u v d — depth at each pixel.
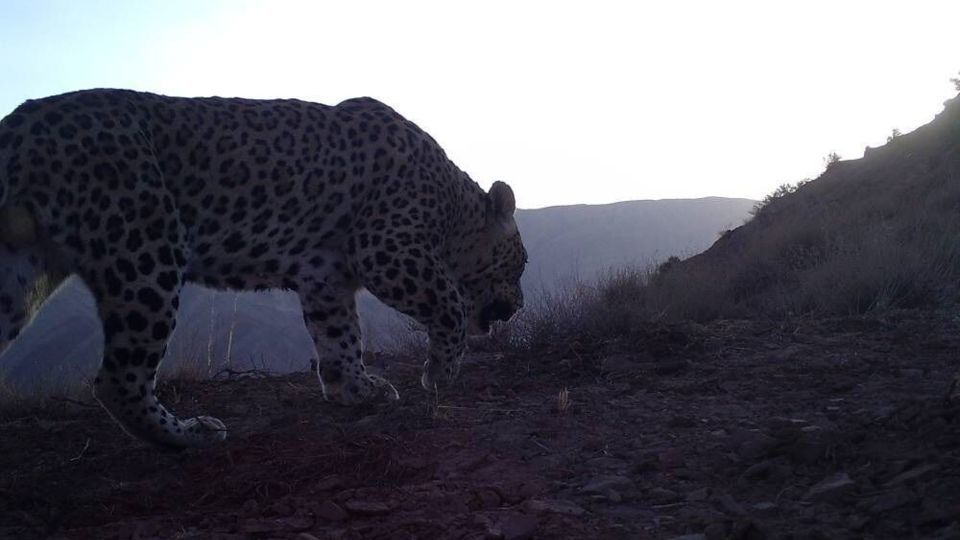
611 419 5.12
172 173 5.06
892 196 16.42
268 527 3.73
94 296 4.83
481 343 8.21
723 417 5.00
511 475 4.24
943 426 4.07
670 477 4.06
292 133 5.54
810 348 6.91
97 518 4.11
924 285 8.98
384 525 3.64
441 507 3.85
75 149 4.68
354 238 5.96
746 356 6.80
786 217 17.31
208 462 4.83
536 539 3.42
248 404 6.54
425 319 6.11
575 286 9.72
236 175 5.29
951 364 6.04
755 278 12.07
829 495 3.55
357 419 5.71
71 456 5.22
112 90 5.04
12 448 5.41
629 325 8.03
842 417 4.72
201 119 5.22
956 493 3.36
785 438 4.21
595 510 3.71
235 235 5.42
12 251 4.64
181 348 7.80
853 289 9.02
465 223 6.73
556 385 6.36
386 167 5.93
